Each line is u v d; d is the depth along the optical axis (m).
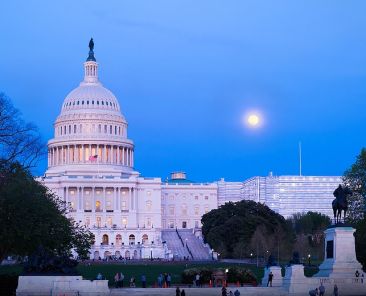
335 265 78.38
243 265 151.50
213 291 79.94
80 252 112.69
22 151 89.31
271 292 77.94
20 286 73.94
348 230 79.25
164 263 168.38
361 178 118.75
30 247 89.81
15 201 84.56
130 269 137.25
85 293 74.75
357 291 76.81
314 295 65.44
